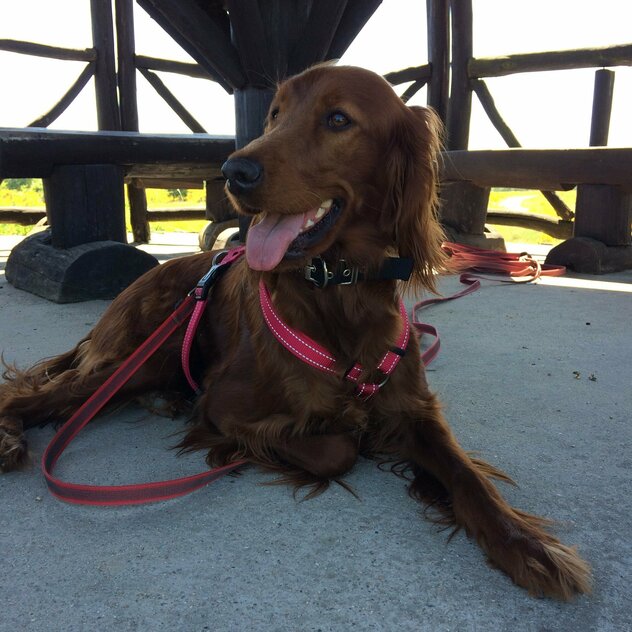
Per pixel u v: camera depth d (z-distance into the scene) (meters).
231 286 0.99
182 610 0.57
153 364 0.99
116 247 1.68
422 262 0.84
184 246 3.03
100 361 1.03
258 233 0.76
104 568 0.62
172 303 1.06
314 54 1.77
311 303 0.81
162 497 0.73
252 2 1.67
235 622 0.56
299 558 0.64
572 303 1.70
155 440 0.91
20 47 2.70
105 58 2.94
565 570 0.59
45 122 2.88
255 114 1.83
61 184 1.69
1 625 0.55
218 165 2.05
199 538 0.67
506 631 0.55
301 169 0.74
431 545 0.66
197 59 2.16
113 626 0.55
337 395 0.82
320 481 0.78
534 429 0.93
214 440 0.87
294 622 0.56
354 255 0.81
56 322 1.47
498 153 2.33
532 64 2.45
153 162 1.86
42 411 0.95
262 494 0.76
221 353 0.98
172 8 1.68
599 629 0.55
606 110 2.31
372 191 0.81
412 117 0.82
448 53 2.72
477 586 0.60
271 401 0.83
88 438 0.91
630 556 0.64
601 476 0.79
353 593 0.59
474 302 1.72
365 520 0.71
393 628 0.55
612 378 1.13
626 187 2.07
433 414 0.84
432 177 0.83
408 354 0.86
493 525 0.65
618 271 2.19
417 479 0.78
